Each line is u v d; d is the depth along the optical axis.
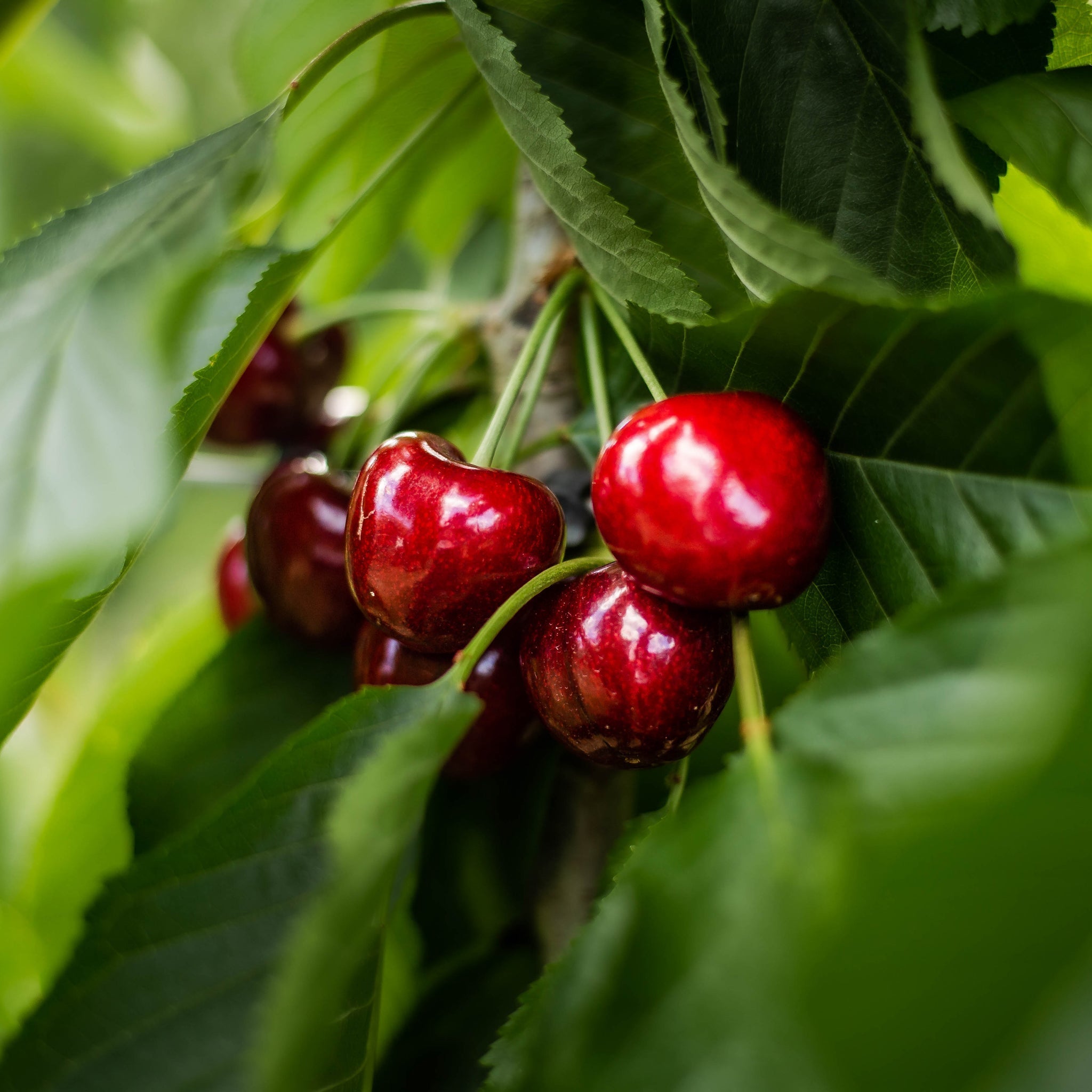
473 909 0.35
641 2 0.31
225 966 0.27
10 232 0.58
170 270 0.30
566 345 0.34
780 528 0.27
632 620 0.28
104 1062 0.27
